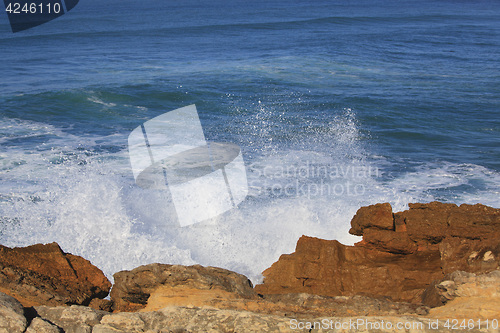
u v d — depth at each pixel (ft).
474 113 60.64
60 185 32.83
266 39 146.20
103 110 59.52
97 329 11.96
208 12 287.48
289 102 63.77
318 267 18.19
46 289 15.88
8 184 33.12
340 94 69.15
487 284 13.32
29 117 55.16
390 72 90.38
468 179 36.47
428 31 170.30
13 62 103.40
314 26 190.39
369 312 13.35
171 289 15.84
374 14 254.06
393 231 19.07
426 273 17.37
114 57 112.27
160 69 92.84
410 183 35.24
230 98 65.92
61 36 160.25
